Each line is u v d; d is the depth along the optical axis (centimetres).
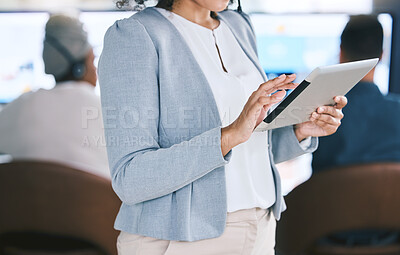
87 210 152
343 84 109
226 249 110
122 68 100
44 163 151
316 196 166
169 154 98
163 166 97
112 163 102
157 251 107
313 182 165
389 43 237
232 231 110
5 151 179
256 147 118
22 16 233
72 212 152
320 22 233
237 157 113
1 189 151
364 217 165
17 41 236
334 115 116
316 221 168
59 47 191
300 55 235
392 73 238
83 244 161
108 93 101
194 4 116
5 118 181
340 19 233
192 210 105
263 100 94
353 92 187
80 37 192
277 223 179
